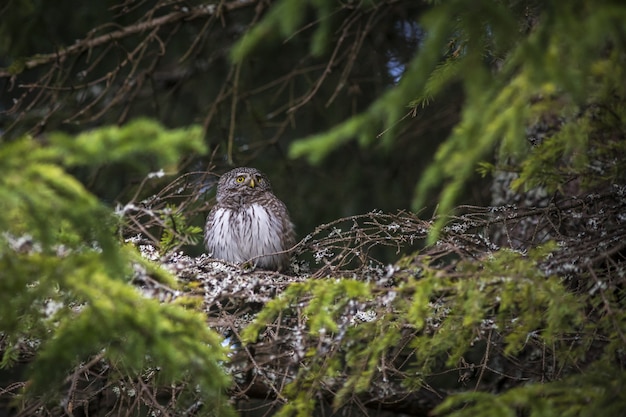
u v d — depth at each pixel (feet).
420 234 34.60
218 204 48.19
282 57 55.01
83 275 21.88
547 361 33.24
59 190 20.22
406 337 30.55
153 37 47.42
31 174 19.66
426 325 27.84
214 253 48.37
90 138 19.53
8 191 19.34
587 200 32.22
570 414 22.44
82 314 22.49
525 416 27.32
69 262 21.98
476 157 20.34
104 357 28.58
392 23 53.47
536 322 25.79
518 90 20.25
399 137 52.13
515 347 26.22
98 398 36.99
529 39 19.60
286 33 20.48
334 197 54.24
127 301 22.08
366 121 20.25
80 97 50.37
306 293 28.04
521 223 40.50
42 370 21.71
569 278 28.25
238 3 46.85
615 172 28.50
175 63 54.90
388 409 38.88
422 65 19.80
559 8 18.97
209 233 48.29
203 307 29.58
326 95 54.13
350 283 25.55
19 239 22.56
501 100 20.34
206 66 52.90
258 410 44.55
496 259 26.66
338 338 26.43
